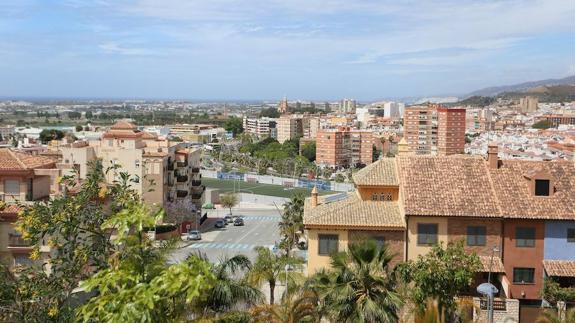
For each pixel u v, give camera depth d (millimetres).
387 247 38062
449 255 40281
